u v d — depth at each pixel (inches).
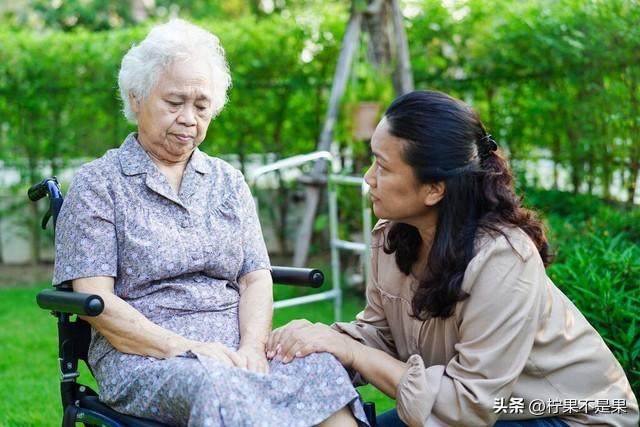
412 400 85.7
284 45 260.7
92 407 92.4
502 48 239.3
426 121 85.8
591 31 213.0
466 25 247.8
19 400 151.8
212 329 92.6
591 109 220.7
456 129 86.3
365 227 183.6
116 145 270.7
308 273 101.5
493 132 248.1
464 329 86.8
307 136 271.6
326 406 85.3
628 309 119.7
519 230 88.2
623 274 132.6
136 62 93.2
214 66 96.0
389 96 225.6
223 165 100.5
